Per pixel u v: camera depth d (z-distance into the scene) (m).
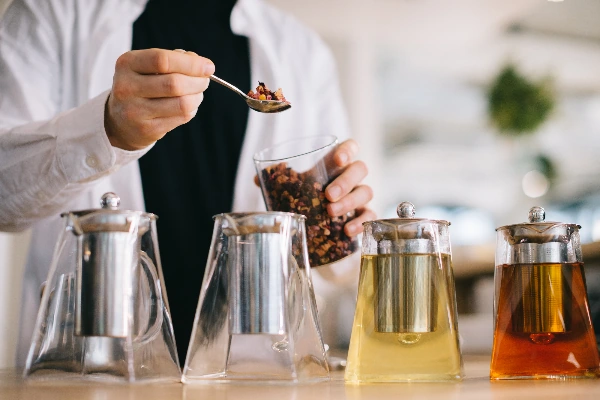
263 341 0.62
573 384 0.61
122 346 0.62
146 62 0.77
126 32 1.34
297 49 1.51
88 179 0.90
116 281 0.61
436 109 4.65
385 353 0.64
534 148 4.70
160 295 0.65
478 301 2.55
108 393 0.55
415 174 4.66
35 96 1.24
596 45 4.56
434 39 4.48
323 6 4.09
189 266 1.29
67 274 0.63
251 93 0.83
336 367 0.92
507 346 0.67
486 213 4.71
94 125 0.84
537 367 0.66
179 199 1.31
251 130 1.36
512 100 4.55
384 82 4.54
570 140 4.69
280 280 0.61
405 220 0.64
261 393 0.55
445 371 0.63
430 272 0.64
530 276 0.66
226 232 0.62
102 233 0.61
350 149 0.89
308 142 0.93
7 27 1.28
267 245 0.61
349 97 4.41
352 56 4.41
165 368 0.64
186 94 0.80
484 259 2.33
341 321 2.21
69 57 1.31
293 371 0.61
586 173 4.67
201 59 0.79
